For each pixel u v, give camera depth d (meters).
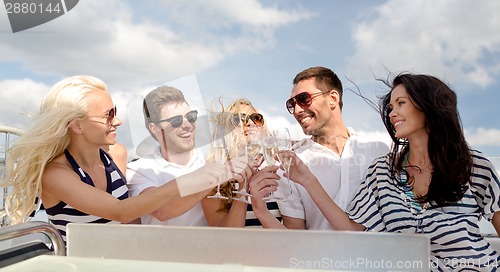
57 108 1.43
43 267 0.80
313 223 1.78
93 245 1.04
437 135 1.29
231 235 0.96
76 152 1.51
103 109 1.47
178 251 0.99
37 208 1.55
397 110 1.34
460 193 1.28
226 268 0.77
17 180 1.43
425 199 1.30
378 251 0.90
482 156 1.32
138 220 1.60
